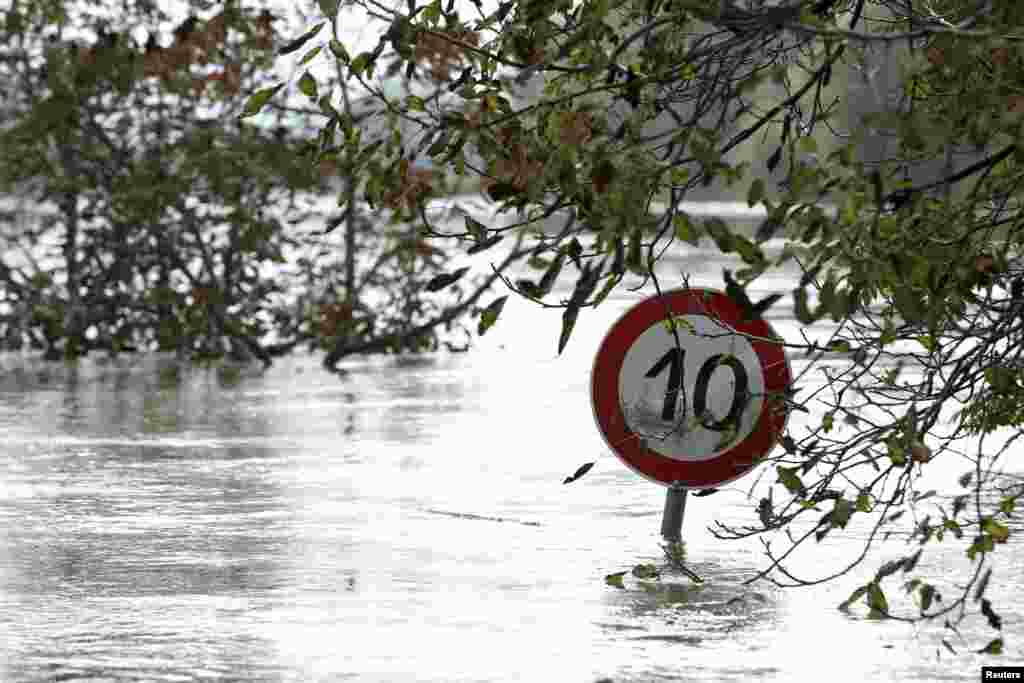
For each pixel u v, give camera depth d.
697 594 23.03
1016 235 19.89
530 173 17.42
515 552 25.97
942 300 18.00
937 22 16.83
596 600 22.64
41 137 52.09
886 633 20.86
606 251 16.52
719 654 19.81
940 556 25.62
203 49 51.38
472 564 25.05
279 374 51.28
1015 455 35.19
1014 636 20.72
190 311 53.50
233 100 52.44
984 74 17.53
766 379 25.42
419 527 27.95
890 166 17.92
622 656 19.70
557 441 38.06
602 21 17.36
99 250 57.66
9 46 52.88
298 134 51.06
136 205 52.25
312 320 55.78
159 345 54.84
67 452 35.81
